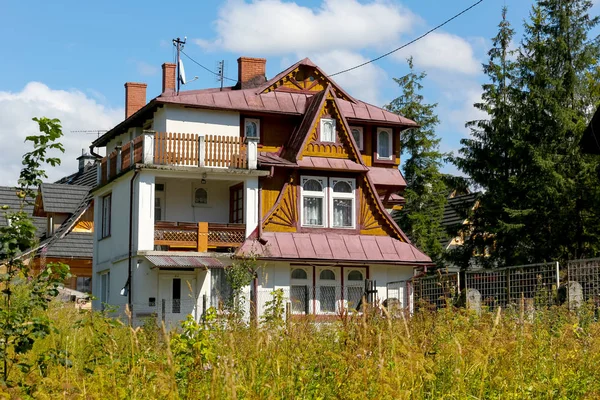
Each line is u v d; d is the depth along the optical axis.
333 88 38.94
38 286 11.40
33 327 11.20
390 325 9.66
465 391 8.70
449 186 47.06
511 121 45.00
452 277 21.12
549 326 14.34
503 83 46.31
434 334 11.45
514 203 42.34
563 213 40.75
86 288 43.28
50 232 45.50
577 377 9.54
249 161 34.00
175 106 35.41
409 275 36.25
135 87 43.22
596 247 40.44
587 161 41.31
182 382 9.35
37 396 9.23
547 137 42.78
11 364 10.84
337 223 35.53
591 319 15.90
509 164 44.97
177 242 32.75
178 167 32.88
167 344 8.37
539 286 18.72
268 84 37.62
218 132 36.00
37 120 11.59
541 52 43.81
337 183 35.69
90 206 44.12
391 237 36.31
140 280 32.22
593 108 43.97
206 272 32.22
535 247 41.62
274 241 33.88
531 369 9.59
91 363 11.39
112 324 11.80
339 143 35.94
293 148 35.62
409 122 39.22
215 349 10.14
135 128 39.09
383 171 39.03
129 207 33.72
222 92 36.56
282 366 9.54
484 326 11.21
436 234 50.19
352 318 10.80
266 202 34.59
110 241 36.38
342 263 34.75
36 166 11.60
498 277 20.56
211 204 35.56
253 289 33.41
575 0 44.47
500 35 46.62
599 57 44.12
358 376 8.34
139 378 9.46
